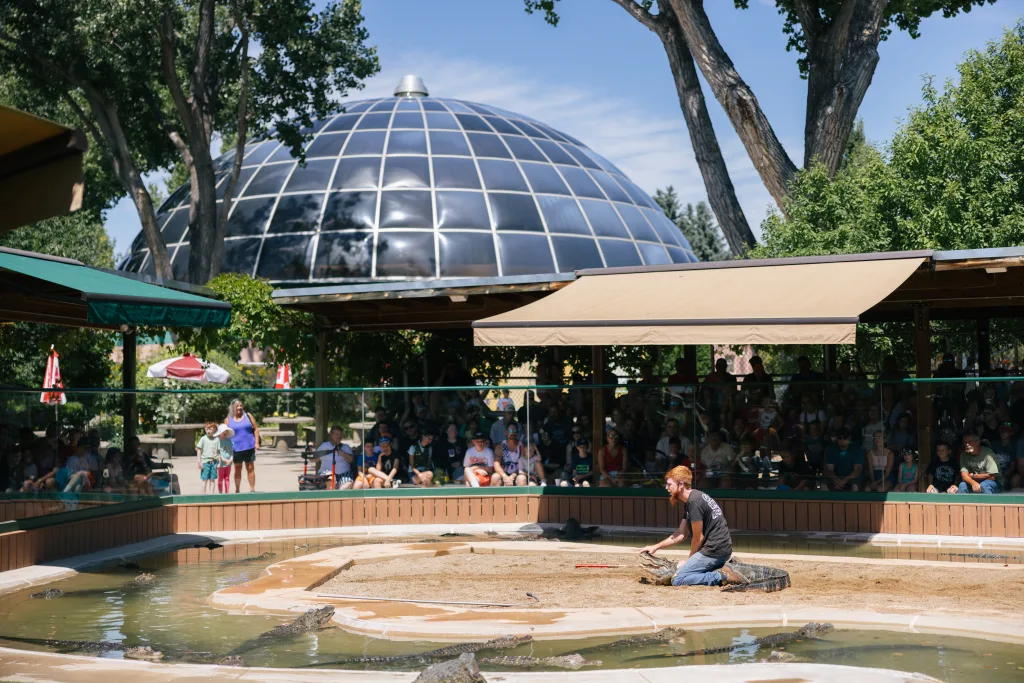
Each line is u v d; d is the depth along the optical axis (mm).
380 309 23562
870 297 14281
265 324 23641
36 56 28219
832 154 26406
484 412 17172
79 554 13617
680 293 16203
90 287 13180
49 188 4684
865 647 8445
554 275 18750
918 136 25781
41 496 13023
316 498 16594
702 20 26594
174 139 33438
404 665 8078
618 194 40312
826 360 24438
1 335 24281
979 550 13891
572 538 15500
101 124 31094
